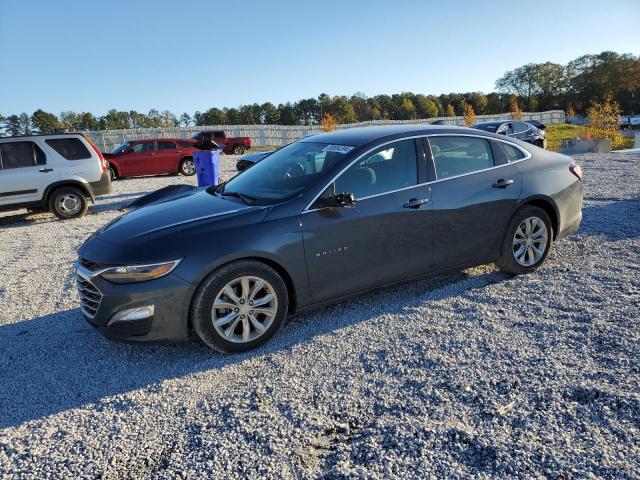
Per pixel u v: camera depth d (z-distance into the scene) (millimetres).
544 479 2115
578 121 80625
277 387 2984
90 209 11094
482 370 3006
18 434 2674
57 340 3885
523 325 3582
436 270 4238
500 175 4465
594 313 3672
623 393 2643
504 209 4430
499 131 18594
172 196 4613
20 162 9555
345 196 3525
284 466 2311
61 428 2709
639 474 2104
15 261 6578
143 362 3441
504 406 2637
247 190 4113
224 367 3291
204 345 3652
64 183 9836
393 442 2416
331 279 3734
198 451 2457
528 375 2910
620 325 3443
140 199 4832
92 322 3389
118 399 2963
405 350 3324
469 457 2283
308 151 4320
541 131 20016
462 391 2797
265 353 3453
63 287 5266
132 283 3225
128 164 17938
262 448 2447
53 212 9875
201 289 3289
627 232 5859
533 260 4688
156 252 3256
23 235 8477
